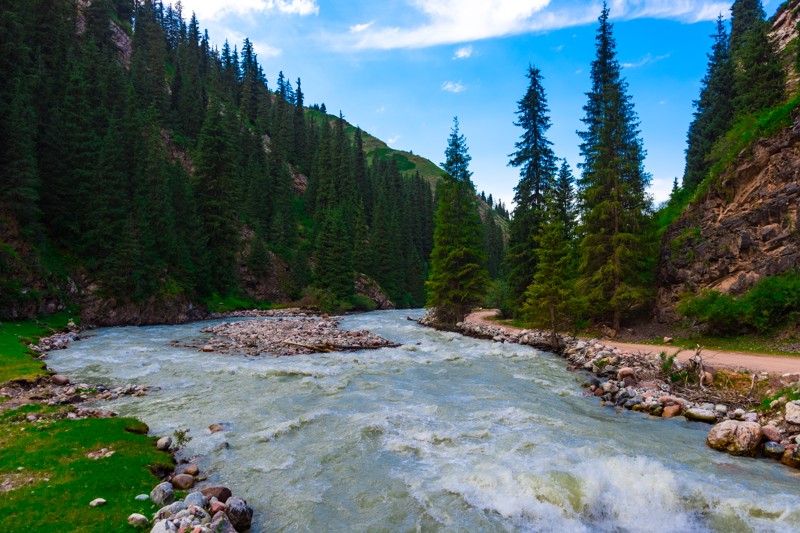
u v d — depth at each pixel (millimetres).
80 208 37875
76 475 7891
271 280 67625
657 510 7883
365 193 108062
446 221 41438
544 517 7598
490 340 32250
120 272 37188
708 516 7754
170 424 12156
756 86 33625
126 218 39375
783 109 24422
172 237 44969
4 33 35438
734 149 27266
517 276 39188
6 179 31391
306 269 73938
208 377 18094
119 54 88250
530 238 37688
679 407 14297
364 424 12297
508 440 11141
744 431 10875
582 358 22344
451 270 41281
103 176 38812
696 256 27031
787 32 51469
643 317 30266
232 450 10430
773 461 10273
